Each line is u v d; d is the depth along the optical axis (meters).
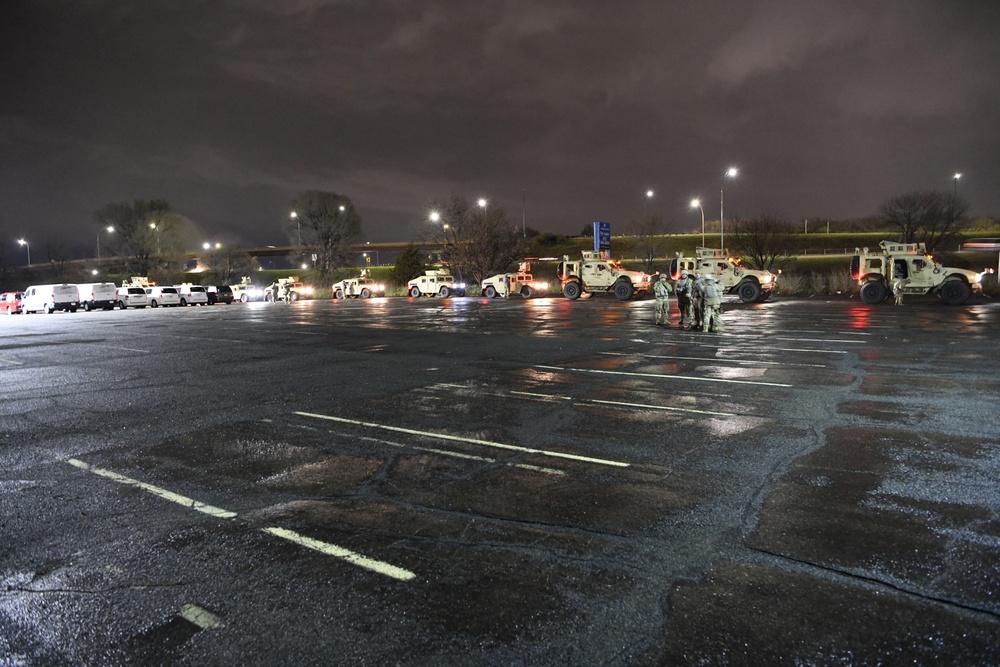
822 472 5.19
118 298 50.12
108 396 9.48
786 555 3.69
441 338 17.02
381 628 3.00
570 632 2.93
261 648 2.87
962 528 4.02
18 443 6.74
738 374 10.20
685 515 4.33
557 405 8.05
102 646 2.93
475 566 3.63
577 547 3.85
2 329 25.06
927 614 3.03
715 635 2.88
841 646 2.78
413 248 60.81
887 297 28.25
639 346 14.28
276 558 3.79
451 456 5.88
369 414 7.77
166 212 72.75
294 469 5.57
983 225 70.62
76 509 4.70
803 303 29.59
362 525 4.27
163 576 3.60
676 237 80.12
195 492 5.03
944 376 9.66
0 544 4.10
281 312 33.59
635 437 6.41
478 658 2.75
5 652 2.91
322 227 63.50
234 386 10.09
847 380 9.46
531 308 30.06
